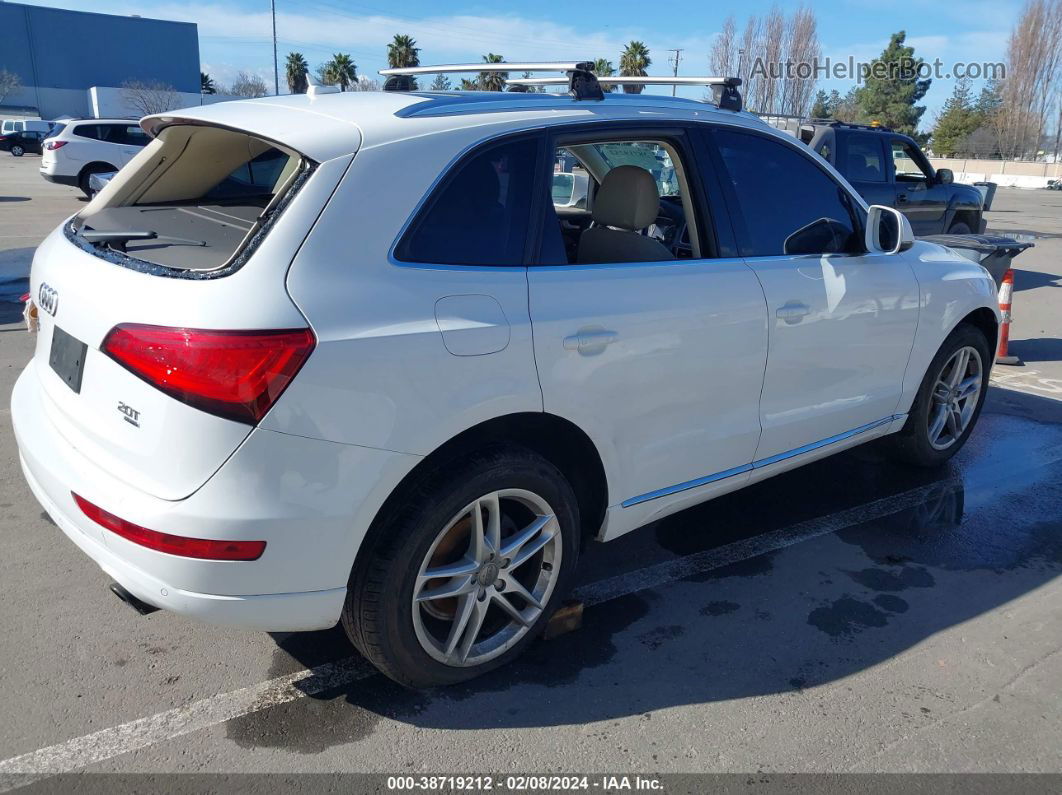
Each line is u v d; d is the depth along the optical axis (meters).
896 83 63.28
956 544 3.98
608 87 4.06
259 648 3.03
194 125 2.83
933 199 10.96
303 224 2.33
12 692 2.74
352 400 2.29
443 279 2.52
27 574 3.43
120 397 2.30
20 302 8.16
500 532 2.79
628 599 3.45
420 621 2.64
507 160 2.75
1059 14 58.28
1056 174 53.03
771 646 3.14
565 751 2.58
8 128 39.34
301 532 2.28
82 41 66.44
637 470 3.08
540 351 2.65
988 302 4.60
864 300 3.77
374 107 2.72
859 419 4.02
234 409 2.15
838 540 4.00
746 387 3.35
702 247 3.30
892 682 2.95
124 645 3.01
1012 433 5.53
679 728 2.69
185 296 2.21
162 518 2.20
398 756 2.54
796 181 3.66
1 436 4.81
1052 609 3.44
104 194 3.17
